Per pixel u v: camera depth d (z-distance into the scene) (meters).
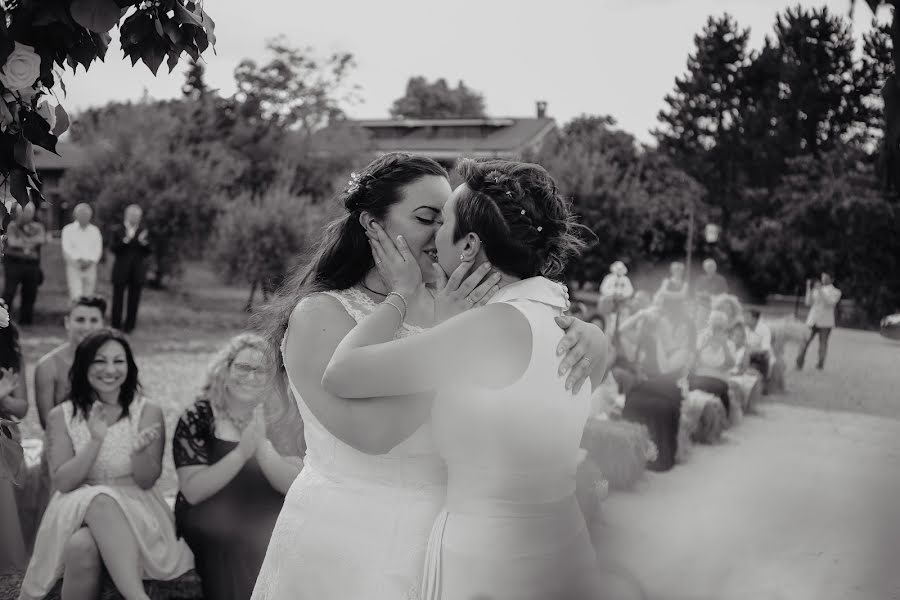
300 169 29.64
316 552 2.06
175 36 2.17
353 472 2.07
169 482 5.59
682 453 6.49
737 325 9.70
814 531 3.31
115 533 3.41
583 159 23.78
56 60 2.13
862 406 9.59
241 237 18.72
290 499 2.16
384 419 1.90
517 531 1.77
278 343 2.35
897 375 12.55
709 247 35.53
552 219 1.85
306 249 2.33
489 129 49.84
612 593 2.31
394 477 2.05
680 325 7.30
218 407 3.57
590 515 3.08
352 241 2.17
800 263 28.45
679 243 36.78
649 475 5.63
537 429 1.76
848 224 22.67
